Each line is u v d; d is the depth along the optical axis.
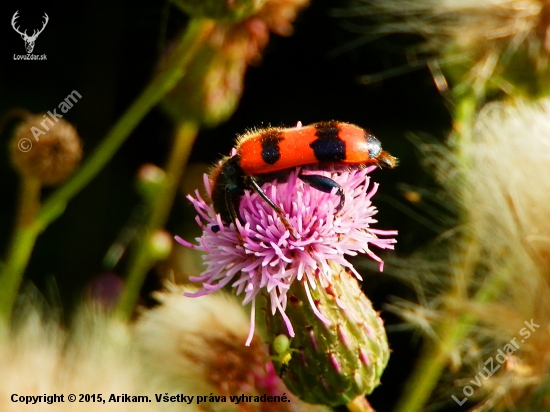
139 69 0.17
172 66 0.10
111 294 0.11
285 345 0.08
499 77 0.10
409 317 0.09
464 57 0.10
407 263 0.10
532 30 0.10
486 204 0.09
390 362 0.13
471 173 0.10
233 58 0.11
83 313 0.10
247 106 0.17
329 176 0.08
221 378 0.09
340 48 0.15
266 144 0.07
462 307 0.09
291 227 0.07
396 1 0.11
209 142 0.17
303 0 0.11
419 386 0.09
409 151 0.15
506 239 0.09
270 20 0.11
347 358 0.08
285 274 0.07
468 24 0.10
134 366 0.09
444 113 0.15
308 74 0.17
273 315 0.08
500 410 0.09
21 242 0.10
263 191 0.07
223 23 0.10
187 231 0.15
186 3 0.09
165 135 0.17
